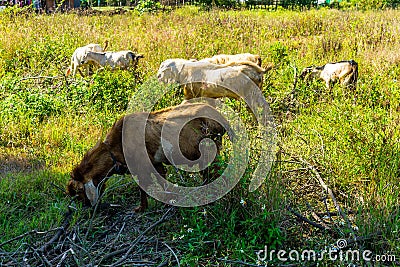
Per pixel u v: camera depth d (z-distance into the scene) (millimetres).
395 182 3787
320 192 4027
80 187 3695
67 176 4355
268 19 12164
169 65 5723
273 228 3318
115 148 3736
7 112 5660
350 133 4309
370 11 14711
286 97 5961
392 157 4004
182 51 7844
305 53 8641
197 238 3330
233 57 6305
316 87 6328
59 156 4766
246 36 9523
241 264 3172
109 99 5785
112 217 3828
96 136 5125
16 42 8656
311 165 4242
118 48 8562
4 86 6426
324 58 8375
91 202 3684
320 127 4871
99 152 3721
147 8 13703
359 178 4000
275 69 6621
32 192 4094
